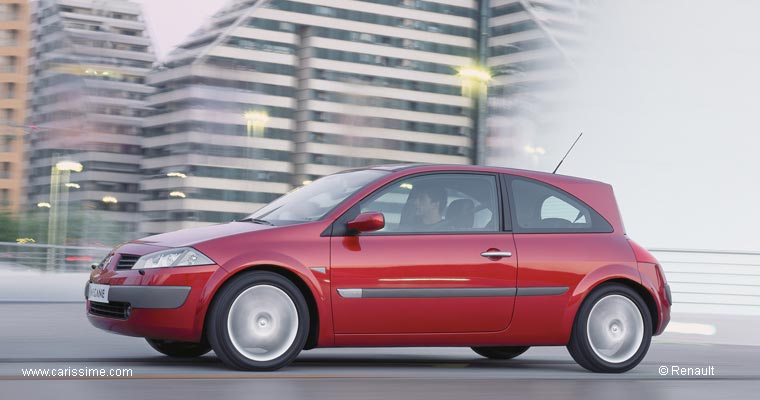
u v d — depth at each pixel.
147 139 149.50
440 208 9.23
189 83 141.88
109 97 150.75
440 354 11.26
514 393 7.53
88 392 6.91
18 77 148.75
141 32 149.00
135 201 145.25
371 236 8.93
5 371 8.19
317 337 8.73
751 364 10.89
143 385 7.37
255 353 8.54
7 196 145.75
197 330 8.43
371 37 131.38
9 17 149.00
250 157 136.25
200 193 138.88
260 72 135.25
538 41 85.88
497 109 77.69
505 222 9.39
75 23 150.50
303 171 133.75
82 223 134.25
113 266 8.85
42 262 34.44
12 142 145.50
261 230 8.74
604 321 9.49
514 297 9.21
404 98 131.12
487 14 31.08
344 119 132.12
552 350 12.20
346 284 8.73
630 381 8.70
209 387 7.35
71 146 146.12
